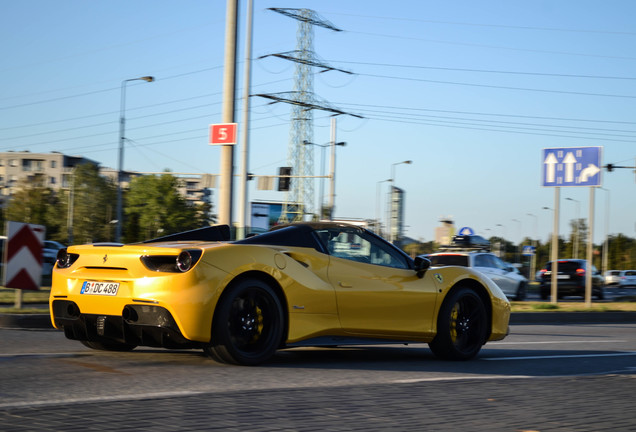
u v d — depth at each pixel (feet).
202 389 15.39
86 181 324.19
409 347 27.27
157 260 18.30
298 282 19.56
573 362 23.44
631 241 326.65
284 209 151.53
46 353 20.84
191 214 336.08
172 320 17.63
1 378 16.25
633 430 12.81
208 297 17.87
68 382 15.90
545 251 357.20
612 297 107.96
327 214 166.61
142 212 329.72
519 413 13.96
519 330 39.24
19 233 34.09
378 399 14.80
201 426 11.76
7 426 11.32
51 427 11.33
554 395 16.20
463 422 12.94
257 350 18.99
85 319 18.99
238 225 77.61
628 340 33.94
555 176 57.82
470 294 23.48
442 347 22.79
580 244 325.42
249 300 18.86
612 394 16.66
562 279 92.84
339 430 11.92
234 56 49.06
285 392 15.16
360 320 20.81
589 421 13.44
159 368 18.29
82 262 19.42
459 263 74.69
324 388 15.88
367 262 21.59
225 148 48.24
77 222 320.29
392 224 133.49
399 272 22.06
